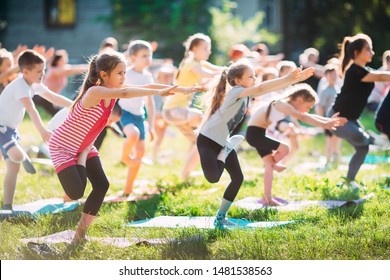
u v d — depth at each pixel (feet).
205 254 35.73
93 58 37.29
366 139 53.11
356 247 35.81
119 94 35.42
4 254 36.27
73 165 36.68
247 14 178.70
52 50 58.70
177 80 58.59
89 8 171.01
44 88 46.42
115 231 40.83
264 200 48.75
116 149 85.15
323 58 173.58
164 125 77.15
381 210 43.32
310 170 66.80
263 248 35.94
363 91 52.80
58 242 38.45
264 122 48.21
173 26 158.40
